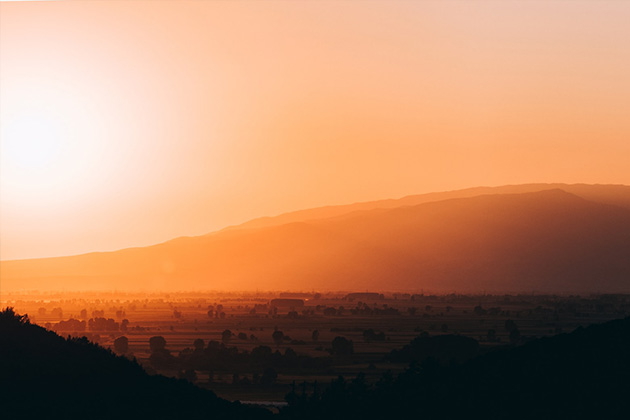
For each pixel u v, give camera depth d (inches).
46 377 2352.4
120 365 2679.6
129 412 2325.3
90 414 2217.0
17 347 2460.6
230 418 2568.9
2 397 2160.4
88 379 2427.4
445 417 2591.0
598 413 2368.4
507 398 2593.5
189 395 2662.4
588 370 2635.3
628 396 2427.4
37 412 2139.5
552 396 2524.6
